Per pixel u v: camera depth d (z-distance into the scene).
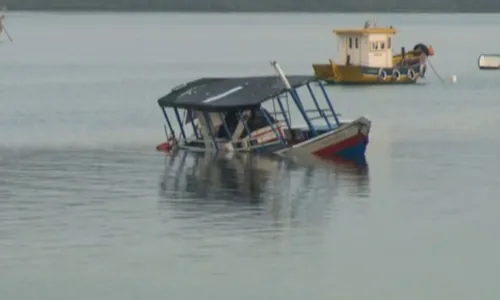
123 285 123.50
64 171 190.88
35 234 143.50
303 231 145.00
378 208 159.12
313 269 129.00
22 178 183.75
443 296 120.81
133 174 187.62
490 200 165.25
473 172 189.62
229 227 146.88
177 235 142.75
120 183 179.00
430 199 166.00
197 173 188.00
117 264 130.62
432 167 194.62
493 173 188.50
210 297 120.06
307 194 169.12
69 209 158.25
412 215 154.75
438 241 141.00
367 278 126.06
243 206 160.12
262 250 135.88
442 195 169.12
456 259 133.12
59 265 130.00
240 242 139.38
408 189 173.50
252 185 176.88
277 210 157.25
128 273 127.38
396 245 139.00
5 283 124.25
